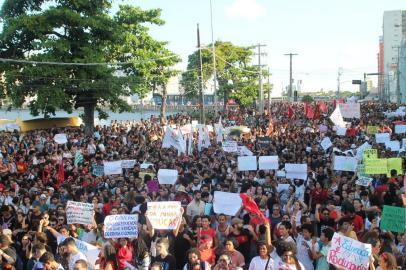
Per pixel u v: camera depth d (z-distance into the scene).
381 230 11.64
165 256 9.77
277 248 9.09
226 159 22.75
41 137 35.38
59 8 39.62
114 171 20.11
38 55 38.22
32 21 38.44
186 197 15.17
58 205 14.45
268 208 14.24
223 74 81.38
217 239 11.43
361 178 16.98
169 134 23.91
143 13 47.88
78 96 41.22
